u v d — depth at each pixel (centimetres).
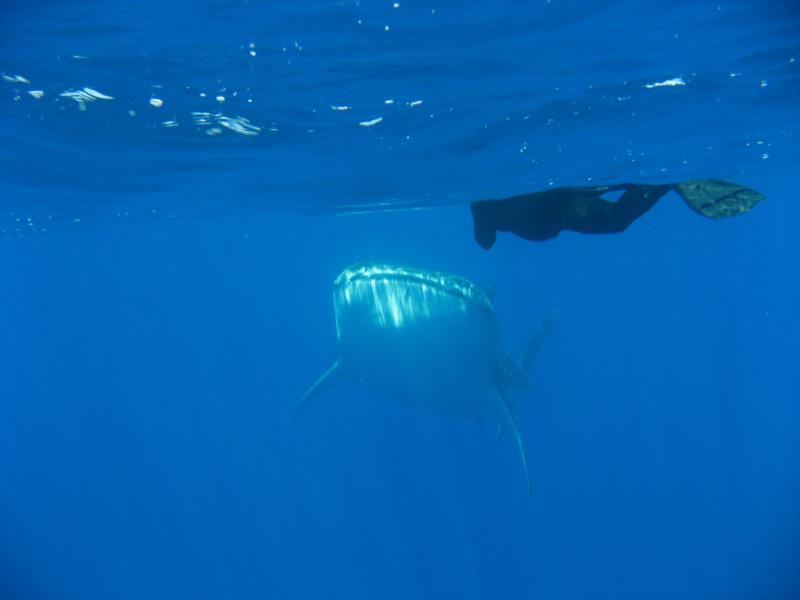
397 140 1251
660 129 1284
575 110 1109
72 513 5409
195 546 3603
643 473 3484
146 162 1395
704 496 3259
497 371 1112
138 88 915
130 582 3434
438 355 1059
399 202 2241
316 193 1948
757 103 1162
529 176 1677
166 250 5297
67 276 6869
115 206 2122
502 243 5856
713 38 816
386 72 878
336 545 3180
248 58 809
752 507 3136
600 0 680
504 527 2958
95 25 698
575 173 1661
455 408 1241
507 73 906
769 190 3322
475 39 773
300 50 786
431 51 805
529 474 1020
